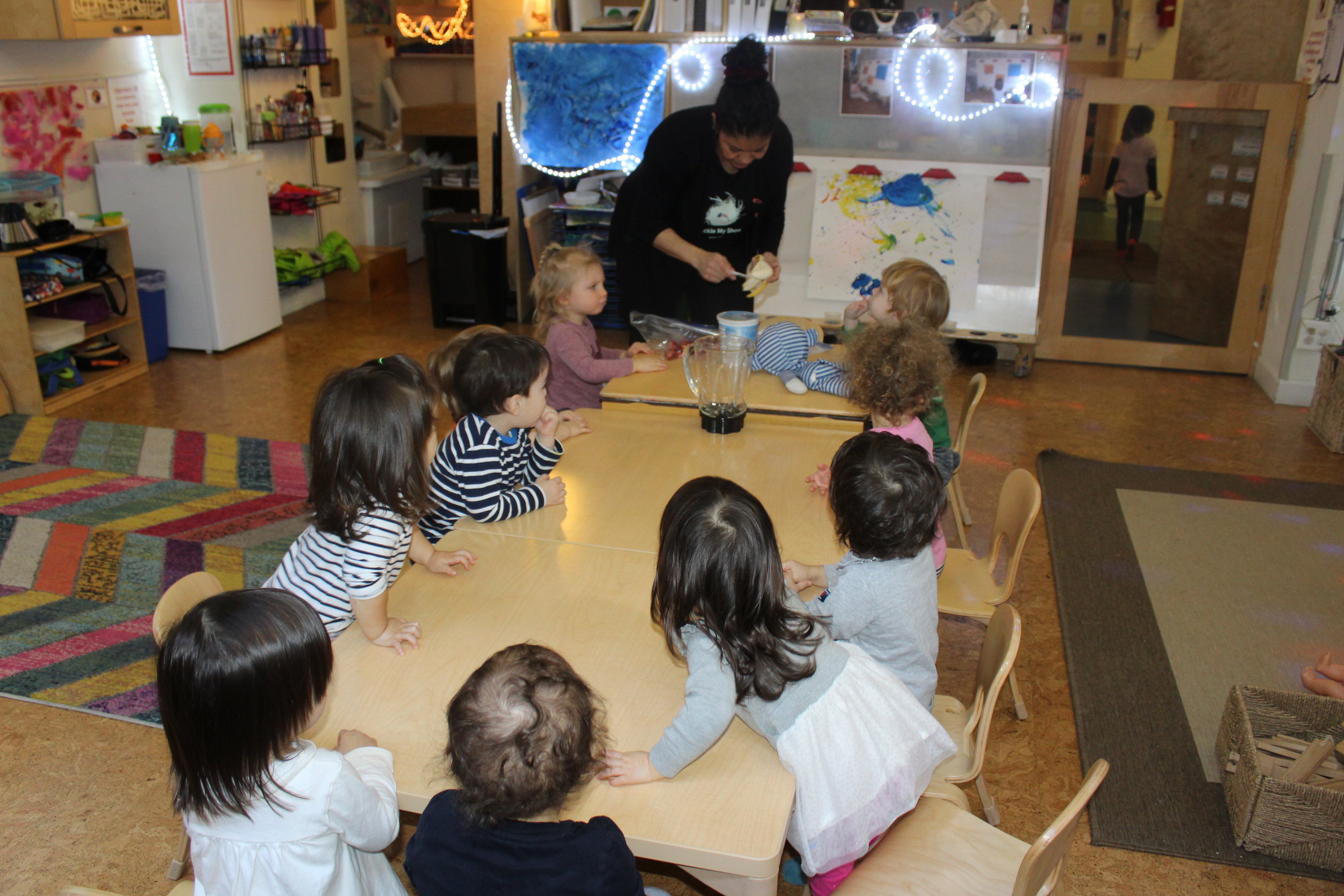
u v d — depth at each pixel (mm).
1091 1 6219
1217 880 2006
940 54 4762
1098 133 4910
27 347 4203
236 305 5277
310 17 6078
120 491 3625
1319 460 4129
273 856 1237
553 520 2010
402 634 1596
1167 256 5055
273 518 3449
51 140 4664
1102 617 2947
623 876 1176
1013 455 4145
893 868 1521
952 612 2242
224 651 1157
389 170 7137
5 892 1915
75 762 2260
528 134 5461
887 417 2184
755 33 5004
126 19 4574
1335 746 2150
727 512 1327
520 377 2029
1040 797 2240
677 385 2750
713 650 1335
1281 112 4656
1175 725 2473
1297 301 4621
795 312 5207
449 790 1233
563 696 1171
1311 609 2992
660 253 3465
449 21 7238
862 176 5004
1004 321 5008
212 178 4961
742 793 1312
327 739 1394
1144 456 4145
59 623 2775
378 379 1583
